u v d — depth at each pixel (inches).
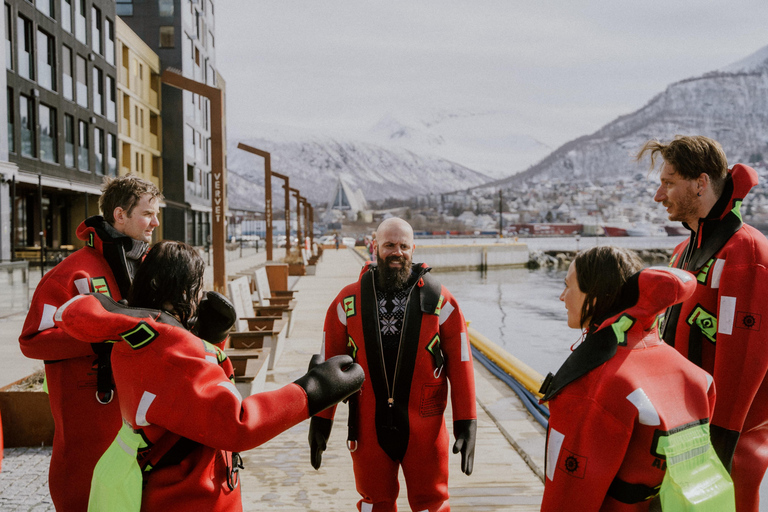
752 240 81.3
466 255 2632.9
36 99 942.4
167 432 65.3
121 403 67.1
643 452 62.0
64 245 1171.9
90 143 1164.5
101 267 95.6
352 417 101.7
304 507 137.4
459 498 140.7
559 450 64.2
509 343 883.4
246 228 5344.5
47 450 171.6
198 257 71.1
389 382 99.3
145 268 68.4
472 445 99.2
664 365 65.0
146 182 99.3
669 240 4527.6
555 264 2938.0
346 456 170.7
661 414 61.0
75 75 1099.3
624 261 67.1
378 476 100.0
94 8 1200.8
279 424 63.1
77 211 1182.3
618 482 63.6
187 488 65.4
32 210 1055.0
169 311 68.4
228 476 69.8
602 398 62.2
